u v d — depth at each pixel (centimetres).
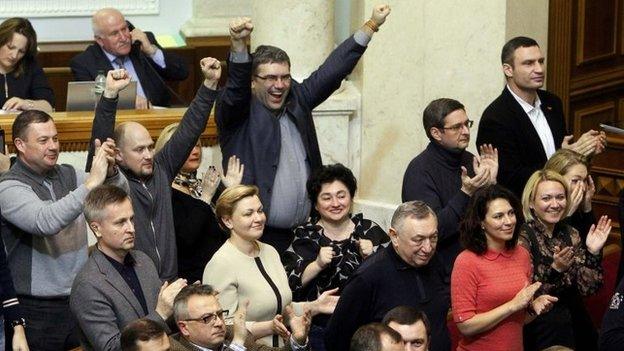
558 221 1266
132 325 1033
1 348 1178
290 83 1362
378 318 1179
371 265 1183
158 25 2248
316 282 1266
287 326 1188
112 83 1285
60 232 1229
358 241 1274
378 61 1698
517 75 1391
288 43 1681
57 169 1266
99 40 1733
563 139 1425
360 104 1722
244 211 1211
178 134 1328
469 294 1182
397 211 1179
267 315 1210
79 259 1243
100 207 1146
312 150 1373
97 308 1138
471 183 1270
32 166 1239
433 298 1188
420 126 1681
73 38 2216
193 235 1318
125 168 1270
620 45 1816
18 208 1206
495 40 1630
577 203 1304
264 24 1688
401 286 1177
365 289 1173
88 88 1584
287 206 1352
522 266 1197
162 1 2248
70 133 1531
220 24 2189
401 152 1702
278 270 1233
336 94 1720
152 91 1756
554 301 1192
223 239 1342
